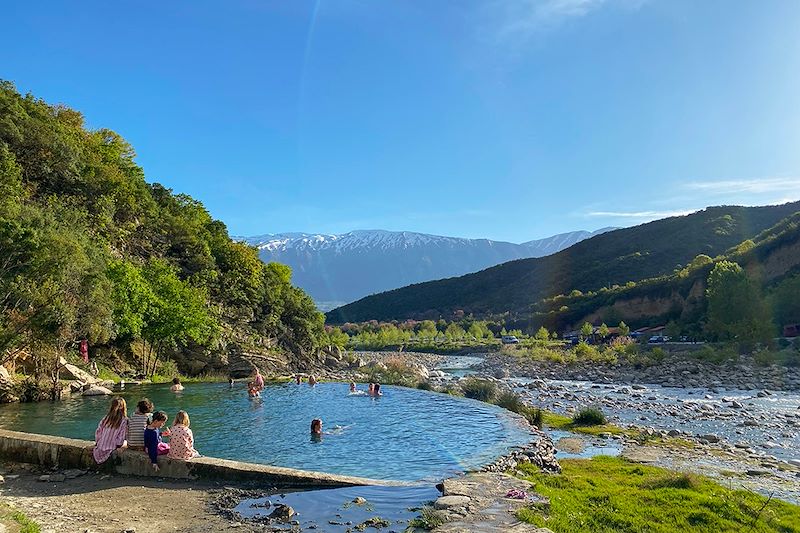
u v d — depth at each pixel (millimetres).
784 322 97062
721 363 72750
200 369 64438
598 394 50438
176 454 15219
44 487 13680
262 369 74312
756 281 101562
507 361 100875
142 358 55938
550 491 13203
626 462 21219
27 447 16016
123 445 15516
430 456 19203
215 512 11781
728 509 12703
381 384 47969
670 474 17297
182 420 15695
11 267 36344
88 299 39625
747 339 83625
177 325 56656
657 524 11422
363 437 23266
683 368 70250
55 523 10742
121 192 79125
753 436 29406
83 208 67125
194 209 107250
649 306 145500
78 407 32031
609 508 12398
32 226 38906
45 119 72750
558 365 84438
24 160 64688
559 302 184500
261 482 14109
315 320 113625
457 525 10242
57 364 38750
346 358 115375
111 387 43781
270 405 33938
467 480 13930
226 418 28859
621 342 103875
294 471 14336
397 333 186750
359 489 13547
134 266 59844
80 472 15031
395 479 16109
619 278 195500
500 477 14375
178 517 11422
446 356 146375
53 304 35562
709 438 27766
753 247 124062
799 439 28594
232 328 81250
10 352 36156
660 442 26422
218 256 95125
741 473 20266
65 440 16328
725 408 40312
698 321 115625
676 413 37500
